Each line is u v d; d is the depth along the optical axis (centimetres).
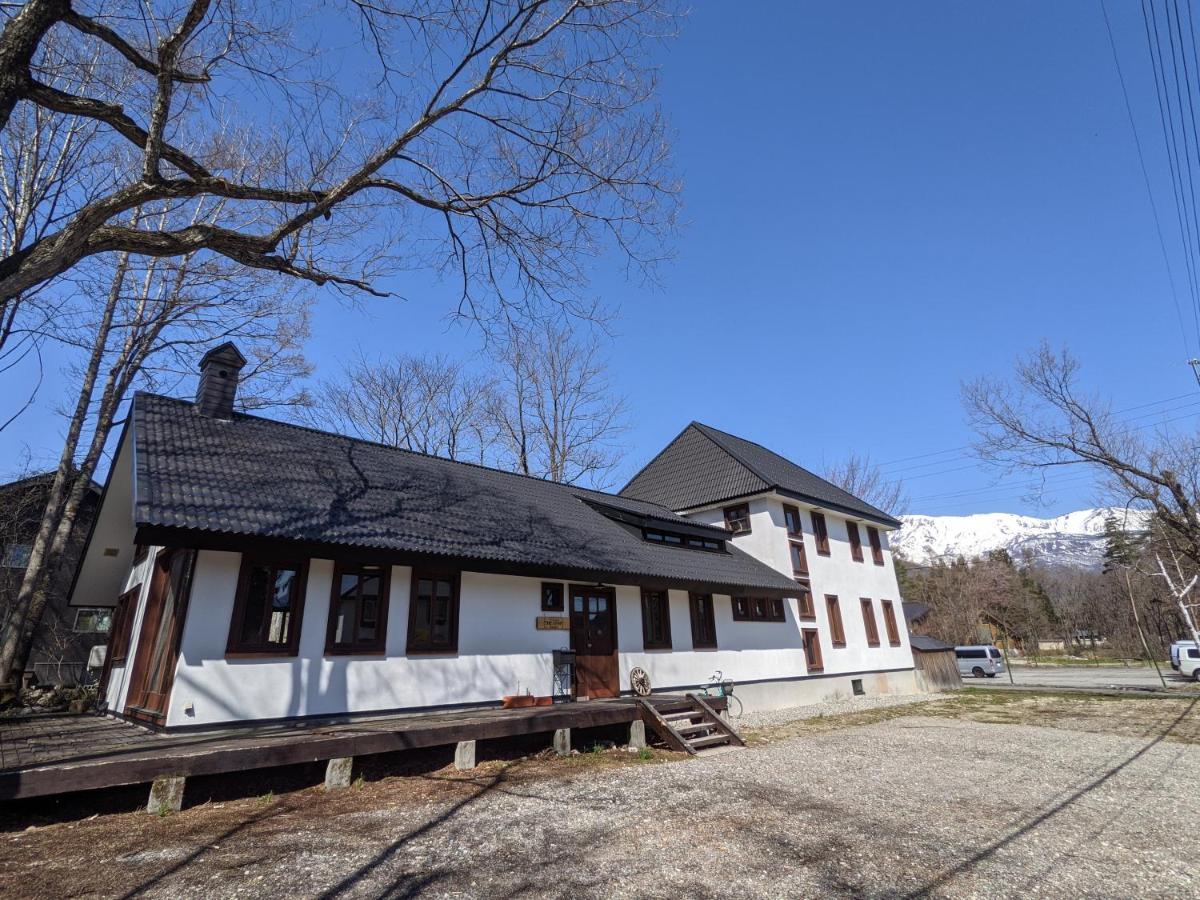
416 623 1052
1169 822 656
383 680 980
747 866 499
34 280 508
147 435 1015
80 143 1495
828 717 1634
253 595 888
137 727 923
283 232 688
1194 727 1426
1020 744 1169
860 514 2508
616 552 1491
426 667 1039
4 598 1969
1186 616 2620
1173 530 2583
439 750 895
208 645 827
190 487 903
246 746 655
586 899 433
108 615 2255
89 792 627
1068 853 552
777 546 2084
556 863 499
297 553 895
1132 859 540
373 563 985
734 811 656
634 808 661
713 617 1717
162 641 948
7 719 1208
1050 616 6875
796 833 587
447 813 629
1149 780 860
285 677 880
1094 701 2077
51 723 1053
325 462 1245
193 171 638
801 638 2059
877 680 2375
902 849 550
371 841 539
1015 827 628
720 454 2438
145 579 1134
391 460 1455
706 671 1628
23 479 2019
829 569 2338
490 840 549
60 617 2175
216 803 649
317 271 757
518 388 3300
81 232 535
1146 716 1641
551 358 3356
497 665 1145
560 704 1188
